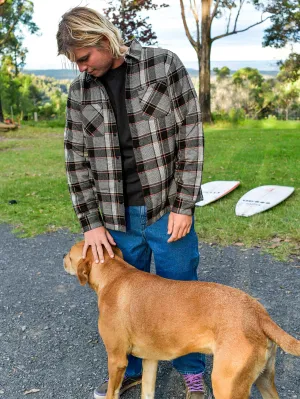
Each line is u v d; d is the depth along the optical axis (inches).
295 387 115.1
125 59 94.9
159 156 98.9
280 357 127.6
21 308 165.5
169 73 95.7
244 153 467.8
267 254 198.1
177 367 110.9
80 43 89.4
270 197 269.0
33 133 853.2
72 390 120.3
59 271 197.3
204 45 963.3
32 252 220.8
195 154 99.0
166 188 101.7
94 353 136.4
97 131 100.8
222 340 86.7
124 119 99.1
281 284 169.6
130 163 102.3
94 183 109.1
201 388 110.5
